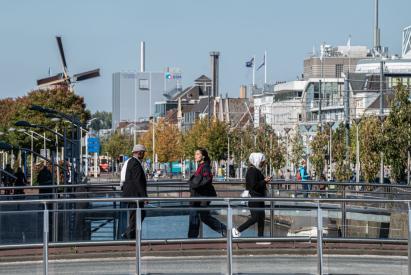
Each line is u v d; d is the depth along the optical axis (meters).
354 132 115.12
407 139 83.69
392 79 171.75
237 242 22.64
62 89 156.50
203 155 28.33
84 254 22.50
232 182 39.78
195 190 28.23
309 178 114.31
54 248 22.38
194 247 22.64
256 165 28.45
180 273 22.64
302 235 22.83
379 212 22.92
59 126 145.88
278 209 22.80
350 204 23.02
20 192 66.12
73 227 22.48
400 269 22.88
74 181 79.88
